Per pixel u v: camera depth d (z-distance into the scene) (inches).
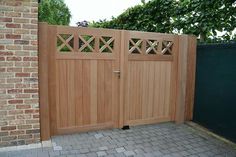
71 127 159.3
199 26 192.9
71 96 156.9
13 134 135.0
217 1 176.6
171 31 222.7
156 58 179.2
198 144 148.9
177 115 188.2
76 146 140.5
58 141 146.7
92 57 158.7
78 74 156.9
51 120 153.4
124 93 171.0
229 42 168.2
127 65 169.5
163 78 184.4
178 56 185.3
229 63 155.2
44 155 127.5
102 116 167.5
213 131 170.1
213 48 168.6
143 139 154.6
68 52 152.0
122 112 171.9
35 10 129.4
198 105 186.5
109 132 165.0
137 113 178.2
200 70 183.8
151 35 174.6
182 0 207.6
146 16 248.1
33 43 131.4
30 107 136.3
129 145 144.6
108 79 165.6
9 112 132.2
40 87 140.9
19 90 132.4
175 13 214.7
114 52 164.4
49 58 147.8
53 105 152.6
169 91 188.1
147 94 179.8
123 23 291.1
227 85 156.9
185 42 183.6
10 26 125.7
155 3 234.8
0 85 128.2
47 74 142.6
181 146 145.6
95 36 157.8
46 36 139.1
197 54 186.9
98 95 164.2
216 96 166.9
